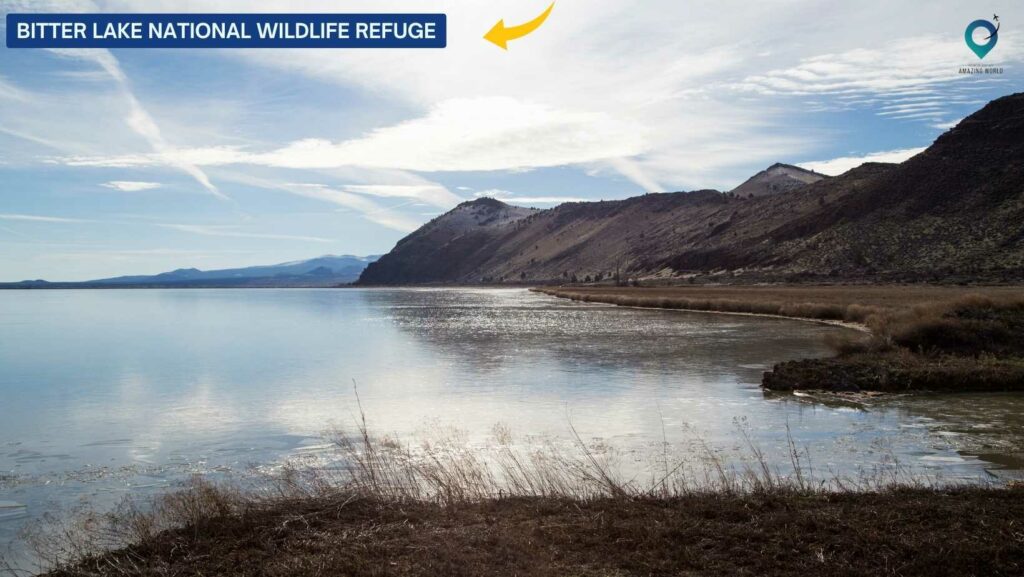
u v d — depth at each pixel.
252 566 6.85
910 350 22.59
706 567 6.59
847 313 44.28
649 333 39.41
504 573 6.50
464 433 14.60
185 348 35.47
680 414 16.12
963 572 6.38
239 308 91.44
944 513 7.80
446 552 7.04
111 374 25.39
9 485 11.26
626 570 6.57
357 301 116.31
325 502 8.87
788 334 37.34
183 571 6.78
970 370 18.95
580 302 88.06
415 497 9.56
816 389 18.81
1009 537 7.02
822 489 9.36
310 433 15.05
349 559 6.88
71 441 14.55
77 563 7.34
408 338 39.44
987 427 14.19
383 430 15.12
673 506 8.57
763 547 7.00
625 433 14.27
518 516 8.34
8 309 91.38
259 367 26.95
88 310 87.75
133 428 15.84
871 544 7.00
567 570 6.57
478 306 83.12
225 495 8.92
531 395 19.16
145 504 10.01
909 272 85.69
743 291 86.12
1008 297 26.66
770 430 14.25
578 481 10.49
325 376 24.00
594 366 25.17
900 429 14.08
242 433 15.17
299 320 61.16
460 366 26.00
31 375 25.25
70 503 10.24
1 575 7.48
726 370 23.58
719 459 11.96
